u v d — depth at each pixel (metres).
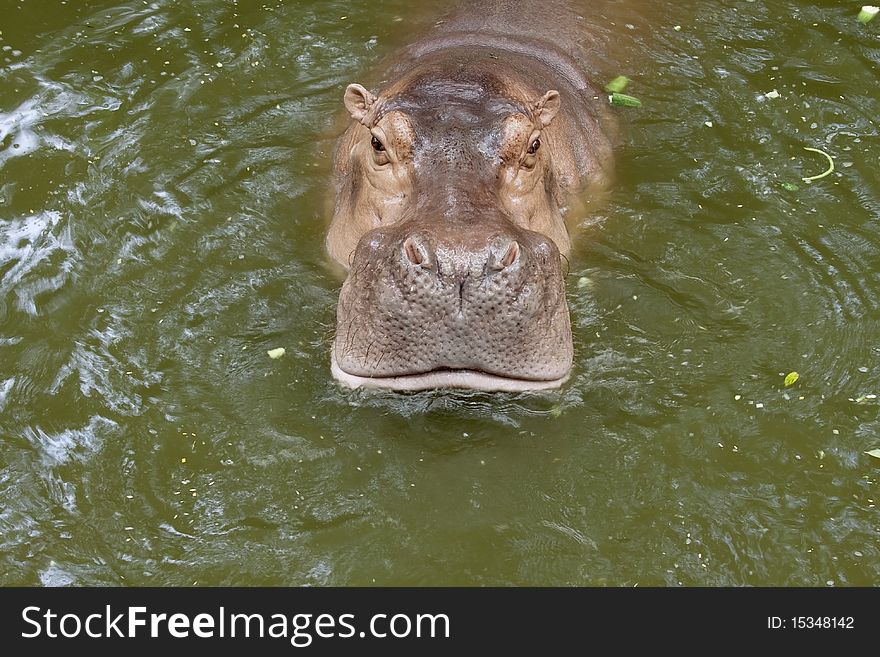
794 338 8.12
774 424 7.44
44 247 8.77
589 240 9.07
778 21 11.82
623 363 7.88
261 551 6.61
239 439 7.28
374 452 7.20
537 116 8.66
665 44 11.49
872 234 9.05
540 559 6.57
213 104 10.43
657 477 7.06
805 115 10.44
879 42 11.45
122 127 10.08
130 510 6.85
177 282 8.48
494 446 7.24
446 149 7.67
